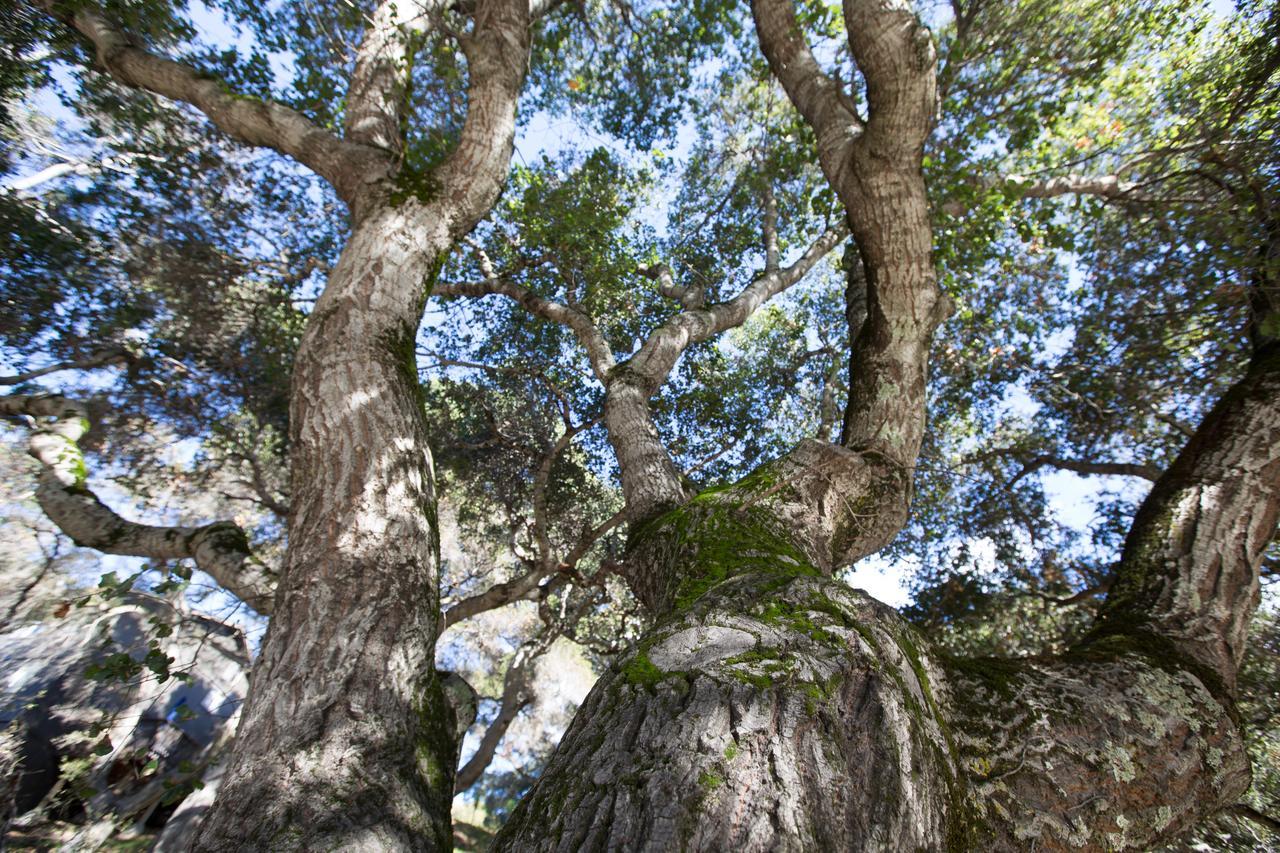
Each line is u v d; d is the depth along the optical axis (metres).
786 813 1.34
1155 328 6.66
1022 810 1.85
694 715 1.55
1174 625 2.57
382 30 4.67
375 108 4.29
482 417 8.75
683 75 8.86
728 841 1.28
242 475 8.13
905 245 3.54
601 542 9.61
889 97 3.15
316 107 5.93
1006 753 1.96
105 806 6.60
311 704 2.06
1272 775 5.67
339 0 5.26
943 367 8.40
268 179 7.46
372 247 3.47
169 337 7.20
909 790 1.50
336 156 3.90
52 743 6.41
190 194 7.20
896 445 3.54
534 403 8.94
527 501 8.80
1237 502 2.86
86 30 4.61
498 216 7.82
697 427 9.08
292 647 2.22
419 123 5.75
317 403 2.89
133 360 6.93
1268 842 5.56
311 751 1.94
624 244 8.20
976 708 2.07
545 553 6.47
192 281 7.00
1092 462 7.66
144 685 6.93
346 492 2.63
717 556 2.64
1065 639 7.45
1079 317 7.68
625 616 9.09
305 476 2.74
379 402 2.94
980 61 6.74
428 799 2.03
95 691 6.74
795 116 7.98
